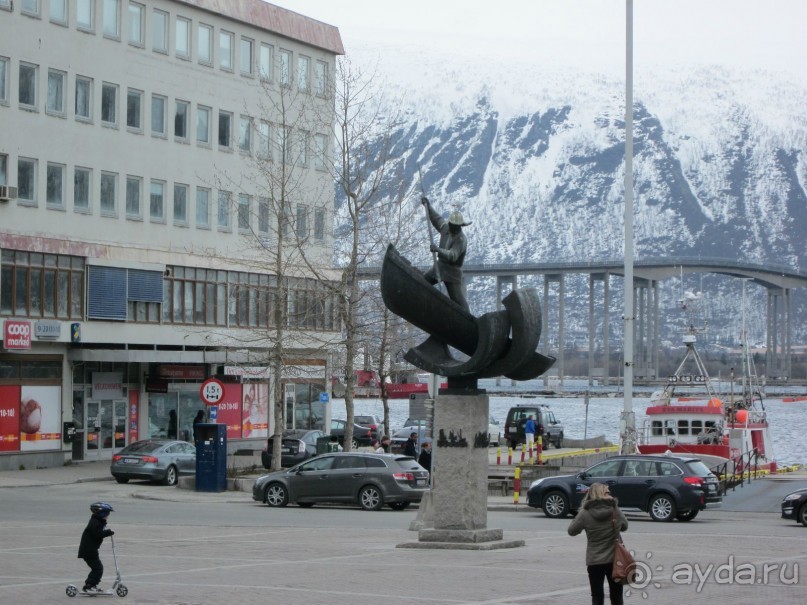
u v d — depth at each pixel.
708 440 56.34
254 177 60.56
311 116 66.06
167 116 59.81
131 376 57.97
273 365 49.03
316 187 62.66
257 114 64.25
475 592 17.31
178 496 40.53
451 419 23.00
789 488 49.12
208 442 42.62
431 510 28.31
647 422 58.47
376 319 53.94
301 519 32.28
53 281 53.09
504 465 51.91
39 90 53.09
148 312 58.06
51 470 50.66
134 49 57.97
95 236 55.66
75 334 53.38
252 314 63.75
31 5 52.88
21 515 32.03
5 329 49.94
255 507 36.94
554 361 22.55
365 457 36.25
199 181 61.38
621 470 34.53
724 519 35.38
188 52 61.03
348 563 20.91
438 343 23.03
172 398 60.34
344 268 50.84
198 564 20.89
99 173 56.00
